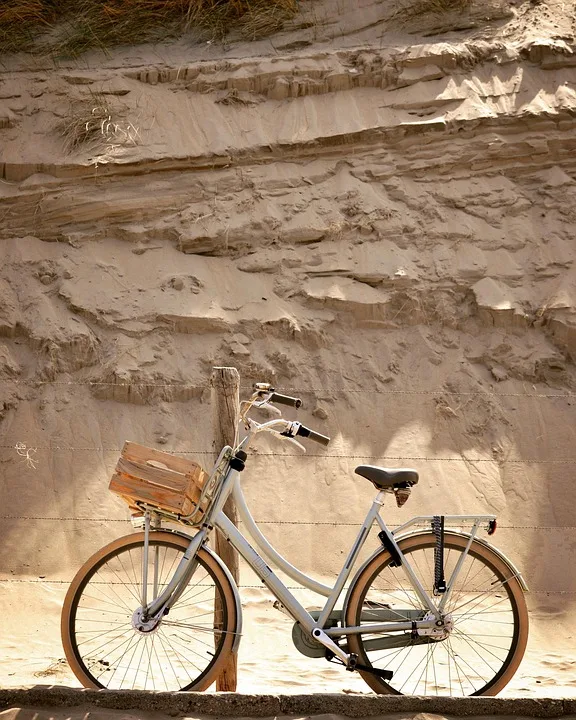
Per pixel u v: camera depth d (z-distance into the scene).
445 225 7.34
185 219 7.29
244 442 3.53
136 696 3.09
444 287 7.04
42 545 5.57
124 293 6.94
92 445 6.21
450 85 7.89
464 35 8.45
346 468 6.16
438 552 3.46
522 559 5.66
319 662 4.52
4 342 6.71
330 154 7.68
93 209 7.30
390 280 6.98
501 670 3.44
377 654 4.66
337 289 6.98
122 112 7.84
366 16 8.77
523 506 5.99
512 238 7.30
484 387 6.64
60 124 7.79
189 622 4.88
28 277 7.04
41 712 3.04
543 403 6.56
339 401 6.54
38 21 8.89
